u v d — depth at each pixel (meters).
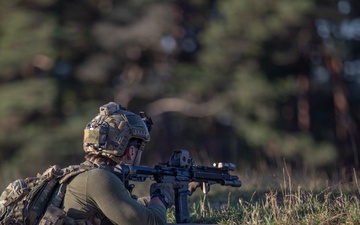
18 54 56.72
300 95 61.97
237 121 56.88
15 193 8.38
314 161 53.66
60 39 56.69
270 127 56.03
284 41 57.19
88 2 59.25
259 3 54.78
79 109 55.75
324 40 59.50
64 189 8.32
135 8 59.34
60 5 58.66
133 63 60.78
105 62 58.50
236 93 56.44
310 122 61.50
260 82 56.31
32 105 55.03
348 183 14.39
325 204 11.94
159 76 60.59
